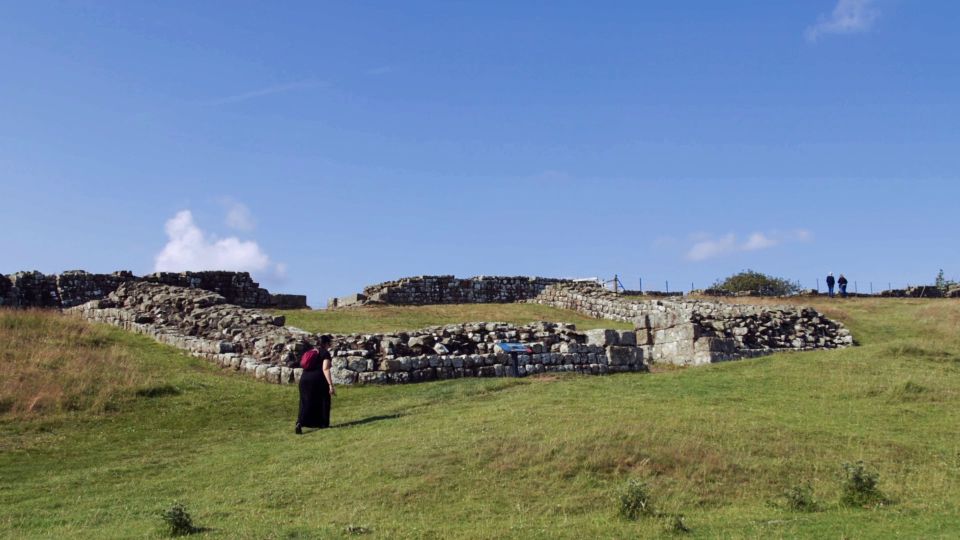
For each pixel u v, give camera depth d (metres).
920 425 19.81
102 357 24.78
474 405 21.33
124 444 18.73
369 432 18.86
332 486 15.18
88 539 12.58
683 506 14.19
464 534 12.58
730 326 36.16
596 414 18.89
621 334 30.44
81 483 16.06
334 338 26.80
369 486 14.98
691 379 25.09
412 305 47.72
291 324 35.81
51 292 39.56
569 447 16.30
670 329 33.44
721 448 16.58
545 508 13.91
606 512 13.77
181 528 12.70
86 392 21.56
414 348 26.70
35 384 21.45
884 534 12.45
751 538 12.25
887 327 42.50
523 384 24.36
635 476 15.21
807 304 50.16
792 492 14.23
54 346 25.27
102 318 32.72
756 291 67.00
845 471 15.20
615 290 53.41
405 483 15.01
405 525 13.03
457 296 50.78
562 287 49.00
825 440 17.73
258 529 12.83
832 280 56.53
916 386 23.17
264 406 22.08
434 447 16.75
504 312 44.19
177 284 42.91
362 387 24.56
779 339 36.69
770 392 23.14
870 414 20.70
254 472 16.39
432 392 23.45
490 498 14.38
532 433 17.28
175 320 31.03
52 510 14.49
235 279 44.69
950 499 14.56
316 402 19.91
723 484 15.13
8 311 28.34
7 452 17.81
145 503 14.78
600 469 15.50
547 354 28.08
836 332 39.34
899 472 16.12
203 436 19.48
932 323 42.41
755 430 17.89
